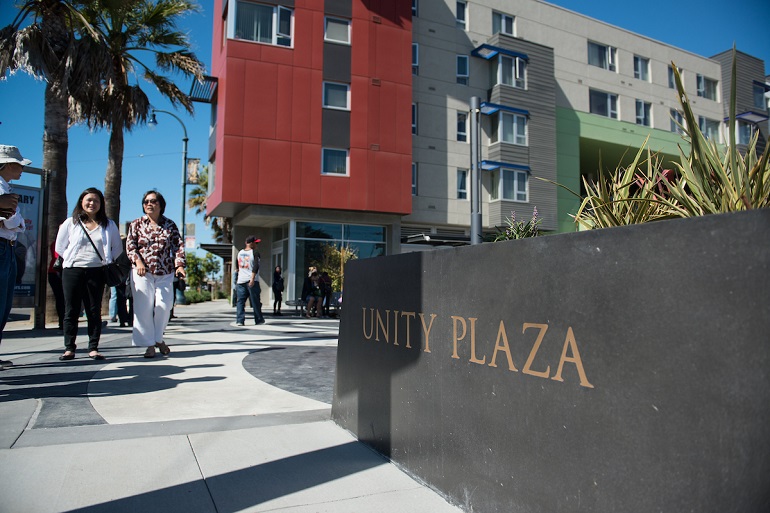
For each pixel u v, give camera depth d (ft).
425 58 83.41
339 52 71.00
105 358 19.67
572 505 5.71
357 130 71.05
